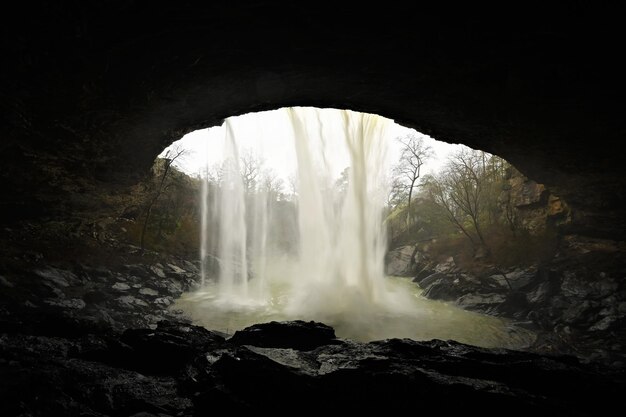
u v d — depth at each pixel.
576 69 12.23
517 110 15.88
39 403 5.95
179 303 26.36
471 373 7.00
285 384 6.21
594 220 29.38
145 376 7.48
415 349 8.16
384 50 12.45
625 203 24.59
